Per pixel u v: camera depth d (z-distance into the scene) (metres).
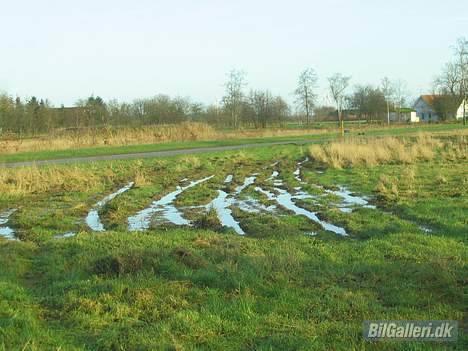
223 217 14.47
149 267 8.54
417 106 113.06
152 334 6.09
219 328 6.29
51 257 9.98
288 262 8.71
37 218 14.70
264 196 17.89
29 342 5.86
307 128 70.44
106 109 59.84
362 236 11.60
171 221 14.16
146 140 46.03
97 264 8.73
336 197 16.95
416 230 11.62
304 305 6.98
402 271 8.36
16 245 11.06
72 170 23.31
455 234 10.98
